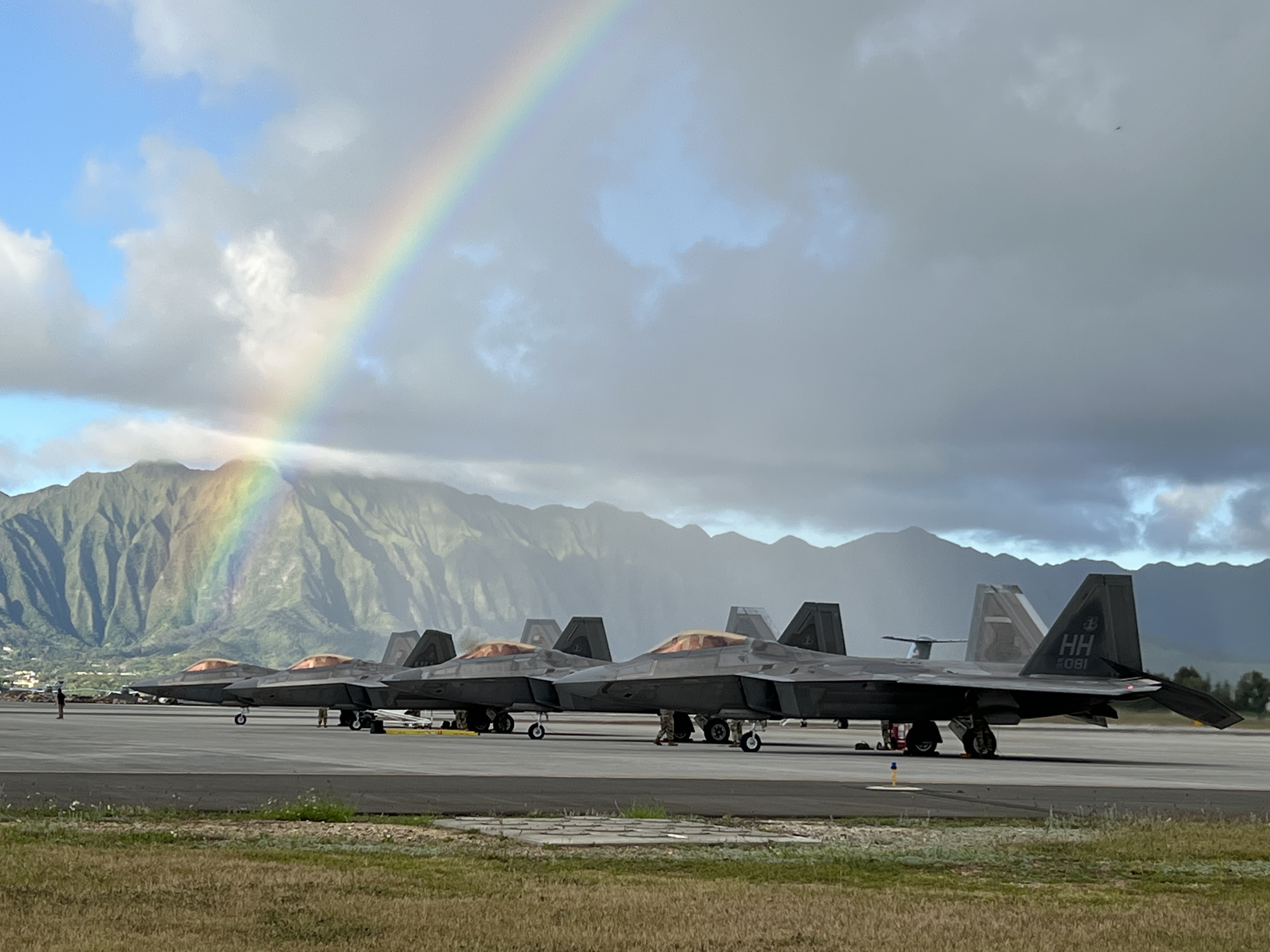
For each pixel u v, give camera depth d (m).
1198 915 11.83
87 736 44.50
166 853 14.13
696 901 11.71
